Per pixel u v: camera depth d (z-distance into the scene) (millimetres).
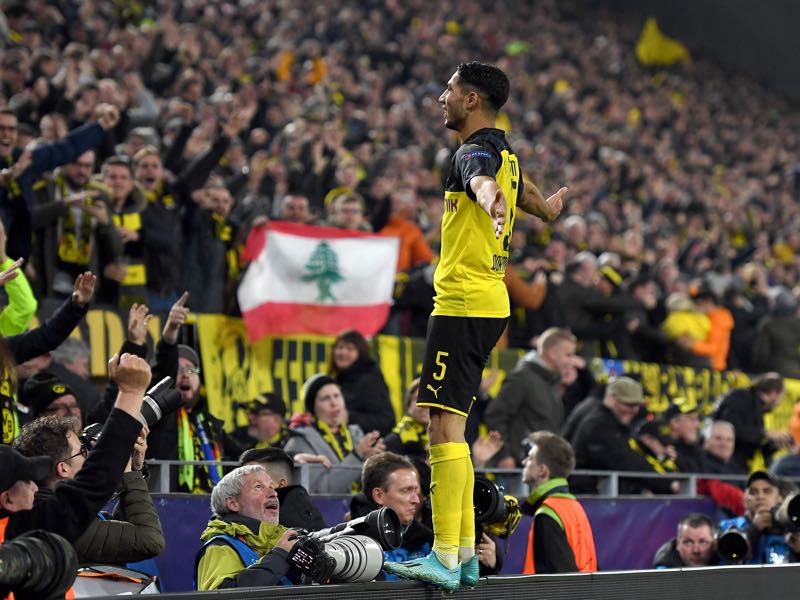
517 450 10672
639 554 10633
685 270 20375
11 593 4227
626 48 42625
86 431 5867
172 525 8031
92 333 10070
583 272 14133
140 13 22188
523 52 34156
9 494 4570
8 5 16125
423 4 33875
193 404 8500
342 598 5098
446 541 5422
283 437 9273
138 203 10617
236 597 4734
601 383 12312
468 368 5438
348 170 15047
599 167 25719
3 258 8047
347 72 24031
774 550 9016
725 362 16047
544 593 5906
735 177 32219
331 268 11711
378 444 8945
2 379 6398
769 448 13031
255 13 25484
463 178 5270
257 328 11086
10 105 13344
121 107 13836
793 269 23844
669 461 11359
